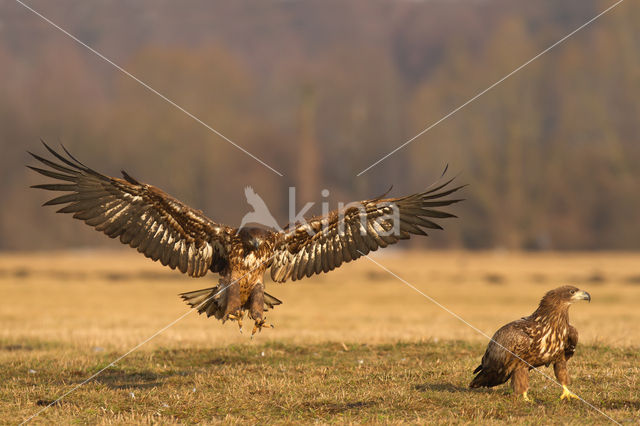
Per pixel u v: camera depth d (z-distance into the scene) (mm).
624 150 99750
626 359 17125
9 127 102438
